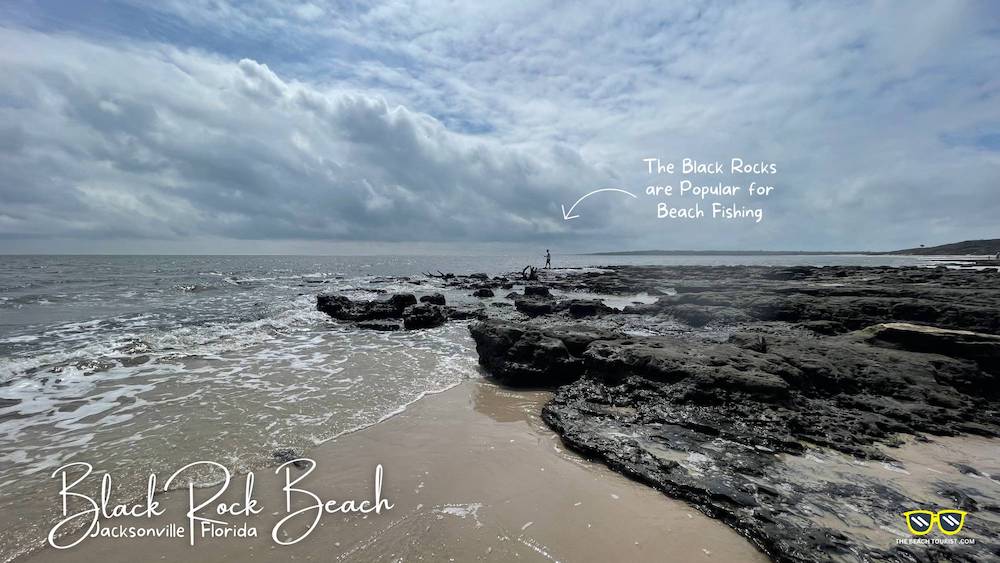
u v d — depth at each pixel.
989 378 9.06
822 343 11.02
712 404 8.10
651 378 9.06
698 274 40.66
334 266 82.56
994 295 18.33
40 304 23.25
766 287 24.39
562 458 6.73
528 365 10.45
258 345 14.56
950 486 5.81
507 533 4.88
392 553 4.54
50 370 10.84
